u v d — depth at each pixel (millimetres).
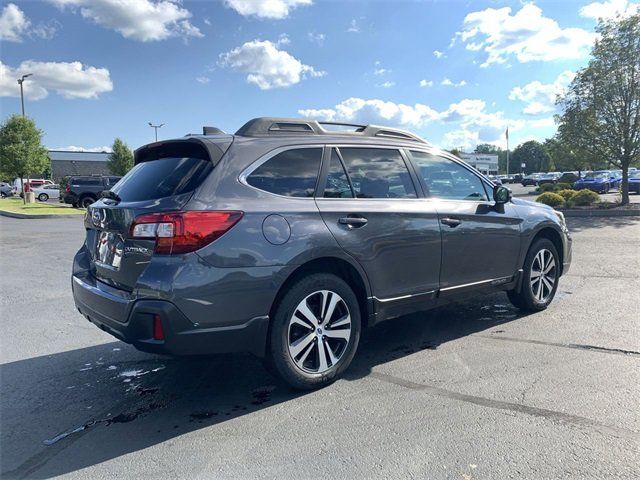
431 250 4352
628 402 3375
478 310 5863
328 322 3752
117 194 3811
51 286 7660
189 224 3131
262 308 3369
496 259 5008
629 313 5516
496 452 2816
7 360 4566
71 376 4176
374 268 3963
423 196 4453
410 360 4305
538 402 3414
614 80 17875
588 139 18844
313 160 3855
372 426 3162
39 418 3422
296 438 3045
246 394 3738
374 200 4070
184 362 4473
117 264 3459
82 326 5613
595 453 2775
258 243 3338
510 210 5207
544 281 5672
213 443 3023
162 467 2779
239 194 3398
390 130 4574
